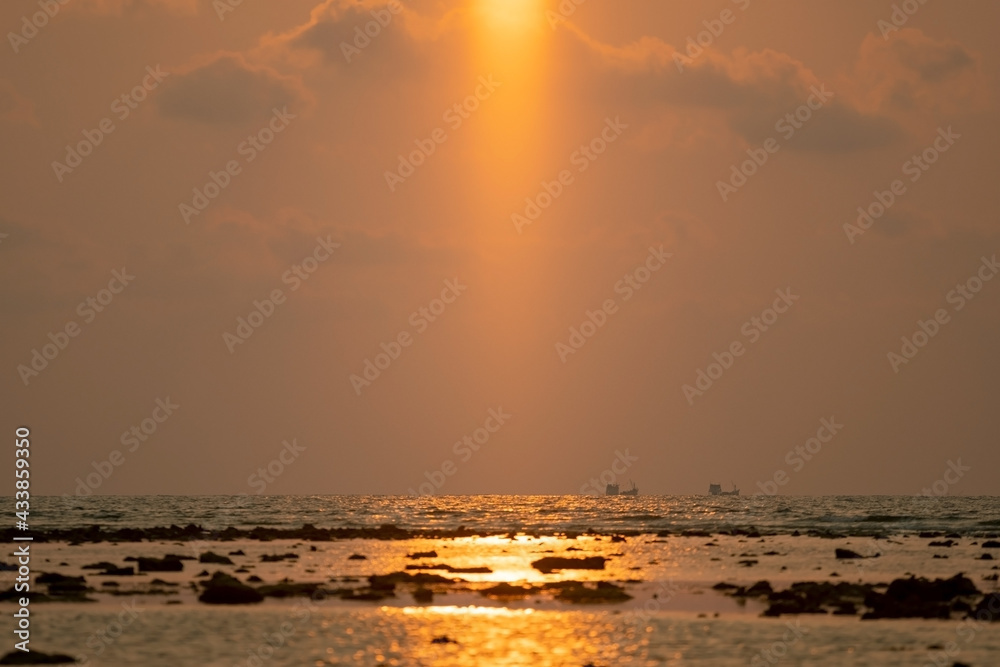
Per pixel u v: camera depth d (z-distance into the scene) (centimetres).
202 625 8469
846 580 11612
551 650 7738
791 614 9175
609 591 10469
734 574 12300
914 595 9800
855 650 7738
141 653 7506
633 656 7550
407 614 9075
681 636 8238
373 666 7212
